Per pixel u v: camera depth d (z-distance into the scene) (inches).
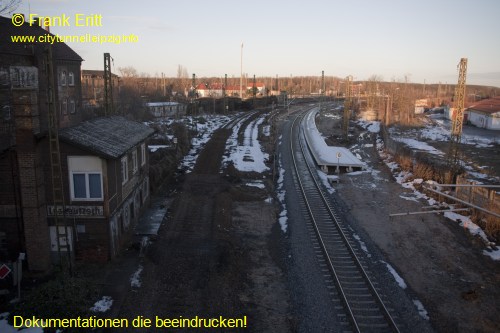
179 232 837.2
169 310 558.9
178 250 747.4
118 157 670.5
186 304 574.9
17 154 613.0
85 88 3314.5
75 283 569.3
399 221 979.3
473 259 776.3
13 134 1064.2
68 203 661.3
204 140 1977.1
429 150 1833.2
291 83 7485.2
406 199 1167.6
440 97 4977.9
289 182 1333.7
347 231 897.5
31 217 629.3
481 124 2642.7
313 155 1738.4
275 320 557.9
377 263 741.3
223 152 1690.5
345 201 1143.0
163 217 923.4
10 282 611.5
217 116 3009.4
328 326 545.0
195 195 1095.6
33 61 1299.2
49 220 662.5
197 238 807.7
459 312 594.6
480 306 612.4
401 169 1530.5
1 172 643.5
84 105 2361.0
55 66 1493.6
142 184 933.8
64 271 621.0
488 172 1382.9
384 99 3469.5
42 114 1199.6
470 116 2834.6
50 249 666.2
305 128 2554.1
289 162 1630.2
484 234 886.4
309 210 1019.3
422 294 641.6
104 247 677.9
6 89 1050.1
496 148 1863.9
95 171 655.1
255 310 581.6
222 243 785.6
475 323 568.7
